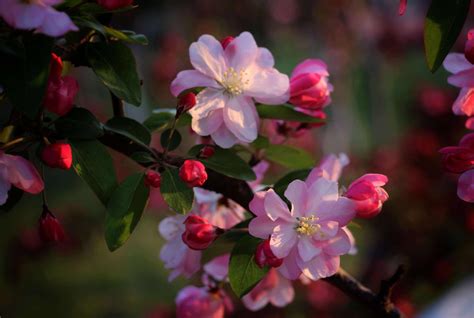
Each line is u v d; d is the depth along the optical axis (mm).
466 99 646
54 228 643
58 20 568
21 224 2428
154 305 2135
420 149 1769
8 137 613
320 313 1582
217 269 702
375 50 2900
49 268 2275
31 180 607
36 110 573
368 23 2938
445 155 629
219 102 637
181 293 713
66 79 605
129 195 614
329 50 2891
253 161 697
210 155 635
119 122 635
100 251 2406
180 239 683
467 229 1437
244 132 636
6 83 574
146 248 2477
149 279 2305
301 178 642
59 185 2729
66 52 621
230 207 692
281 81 642
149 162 634
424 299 1525
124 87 613
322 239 613
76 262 2332
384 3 3006
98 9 601
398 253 1627
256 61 644
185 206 611
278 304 710
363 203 612
